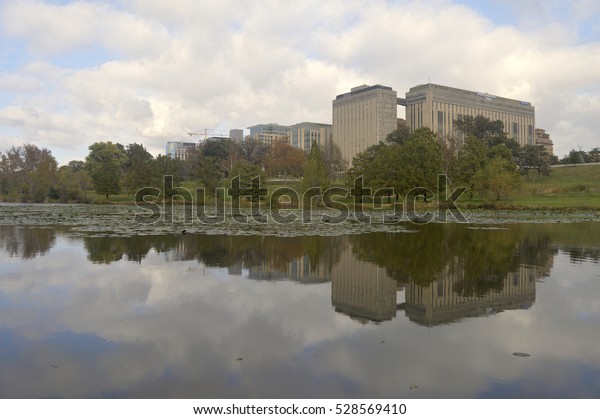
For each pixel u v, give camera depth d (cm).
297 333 857
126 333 851
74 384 641
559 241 2312
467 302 1099
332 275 1421
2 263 1574
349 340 821
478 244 2184
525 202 6150
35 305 1038
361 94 17900
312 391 624
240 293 1172
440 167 6209
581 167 10444
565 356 750
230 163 11006
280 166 10238
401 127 11219
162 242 2177
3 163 9400
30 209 5691
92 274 1394
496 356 748
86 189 9000
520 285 1280
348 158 18525
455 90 16425
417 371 688
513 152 10031
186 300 1095
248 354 749
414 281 1335
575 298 1137
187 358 730
